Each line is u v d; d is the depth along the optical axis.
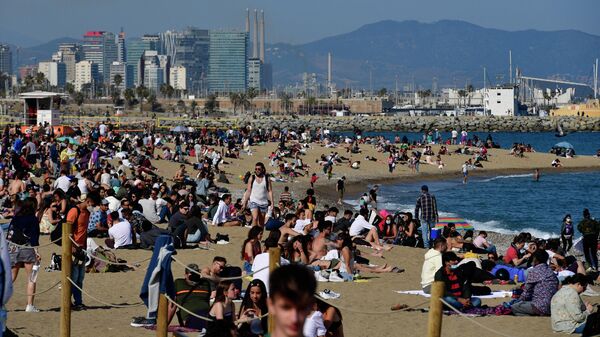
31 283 29.44
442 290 16.98
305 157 132.12
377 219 53.69
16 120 194.88
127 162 90.25
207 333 19.86
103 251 37.62
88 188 56.72
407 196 105.69
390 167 128.12
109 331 26.56
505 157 152.62
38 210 46.81
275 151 129.38
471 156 148.75
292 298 9.11
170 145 127.38
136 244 44.09
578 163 151.88
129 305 31.12
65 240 25.16
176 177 85.19
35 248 29.52
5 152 85.44
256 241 35.78
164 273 26.02
